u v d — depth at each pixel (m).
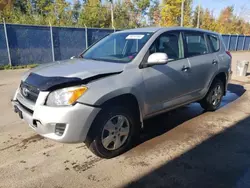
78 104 2.59
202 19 39.78
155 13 40.69
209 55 4.55
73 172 2.79
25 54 11.29
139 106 3.19
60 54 12.51
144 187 2.54
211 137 3.76
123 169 2.86
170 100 3.74
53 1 33.03
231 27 44.50
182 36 4.03
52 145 3.42
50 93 2.63
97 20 29.69
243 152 3.29
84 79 2.68
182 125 4.24
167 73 3.54
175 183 2.61
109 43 3.95
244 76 9.59
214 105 4.96
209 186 2.57
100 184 2.58
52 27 11.88
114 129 3.02
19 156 3.11
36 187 2.51
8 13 20.34
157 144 3.50
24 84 3.02
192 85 4.12
